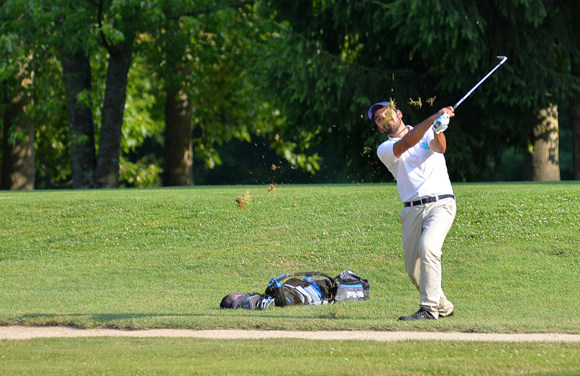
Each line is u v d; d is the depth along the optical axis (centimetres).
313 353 1639
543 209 3719
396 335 1852
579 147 6900
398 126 2125
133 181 10400
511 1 5838
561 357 1555
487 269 3039
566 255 3161
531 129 6731
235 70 8344
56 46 6906
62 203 4484
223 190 4875
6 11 6838
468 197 4025
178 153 8588
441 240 2044
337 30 7031
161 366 1527
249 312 2330
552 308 2367
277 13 7138
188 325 2028
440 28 5591
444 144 2016
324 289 2572
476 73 6062
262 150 13775
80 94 6931
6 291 2911
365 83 6309
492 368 1447
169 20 7088
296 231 3775
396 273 3098
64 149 9725
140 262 3453
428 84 6588
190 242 3747
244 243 3662
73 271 3338
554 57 6228
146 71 10069
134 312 2378
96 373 1470
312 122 6638
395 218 3844
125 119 9619
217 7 7269
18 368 1541
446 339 1775
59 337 1945
